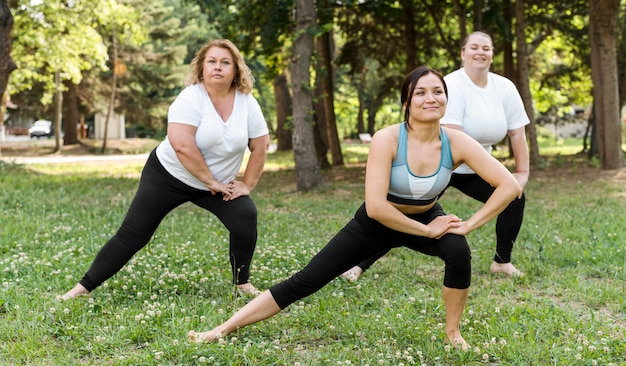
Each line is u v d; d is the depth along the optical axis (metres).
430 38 21.52
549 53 25.80
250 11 15.54
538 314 4.34
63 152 32.66
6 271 5.27
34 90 33.56
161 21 36.47
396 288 5.12
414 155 3.54
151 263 5.64
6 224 7.62
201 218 8.84
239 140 4.62
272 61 18.08
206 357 3.51
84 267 5.49
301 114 13.05
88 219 8.20
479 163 3.57
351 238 3.69
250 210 4.75
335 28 23.48
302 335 3.99
